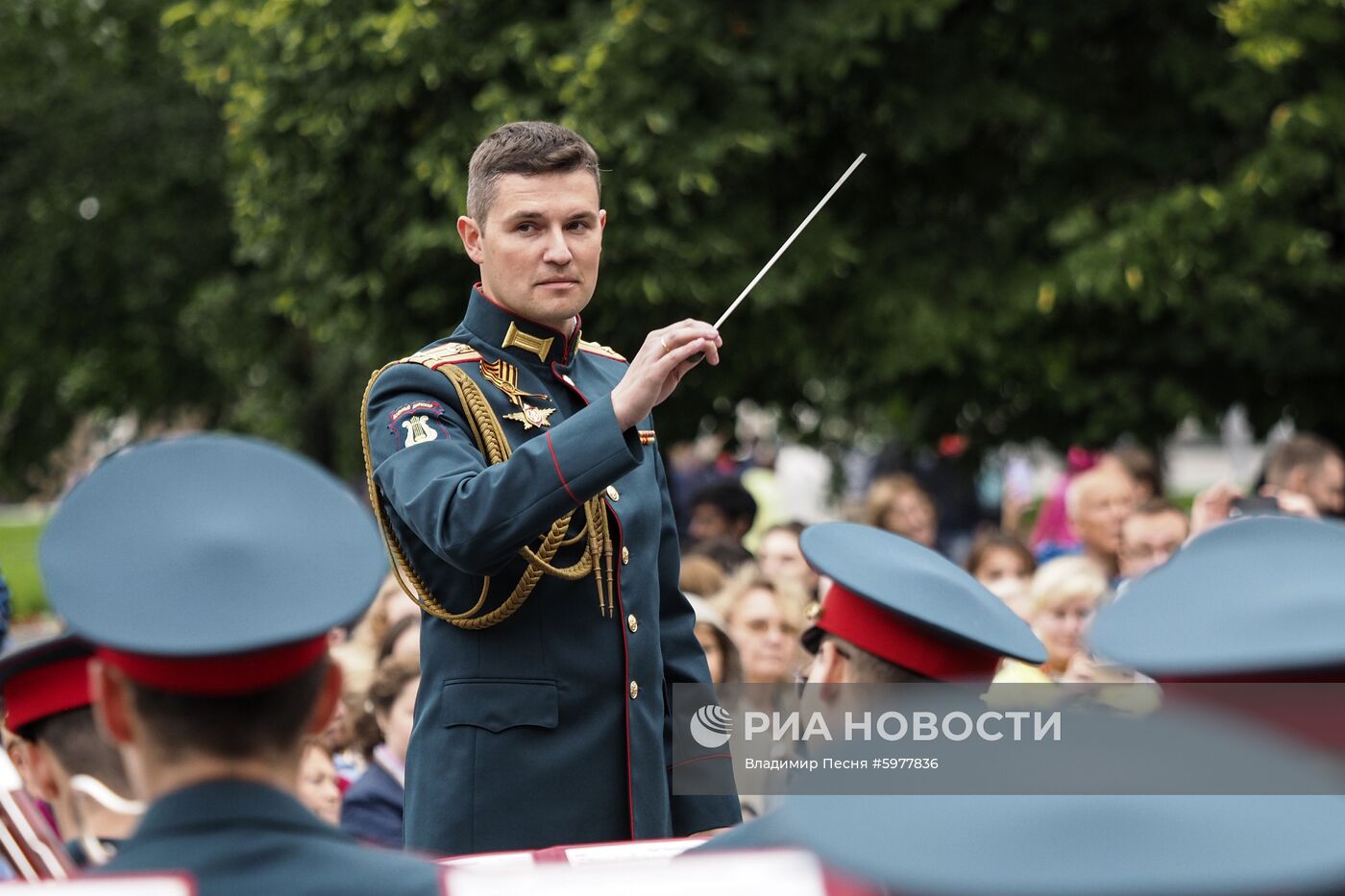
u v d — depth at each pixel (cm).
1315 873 495
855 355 3669
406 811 1273
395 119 3497
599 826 1255
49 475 6256
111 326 5481
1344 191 3494
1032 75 3706
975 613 1087
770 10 3425
